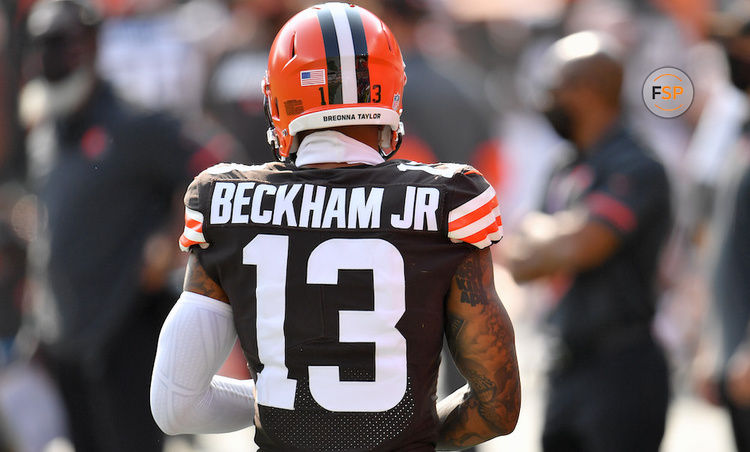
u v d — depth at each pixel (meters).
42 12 16.67
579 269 14.50
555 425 14.87
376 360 8.62
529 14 33.41
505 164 27.11
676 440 21.81
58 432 19.94
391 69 8.99
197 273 9.06
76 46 16.41
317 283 8.64
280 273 8.70
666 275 19.66
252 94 21.98
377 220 8.66
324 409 8.64
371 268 8.61
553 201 15.25
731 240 14.76
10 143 30.27
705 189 18.00
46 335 16.94
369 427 8.62
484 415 9.12
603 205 14.32
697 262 19.97
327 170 8.86
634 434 14.34
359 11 9.11
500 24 34.16
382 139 9.28
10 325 20.69
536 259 14.49
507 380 8.96
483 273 8.85
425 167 8.90
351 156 8.97
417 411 8.69
